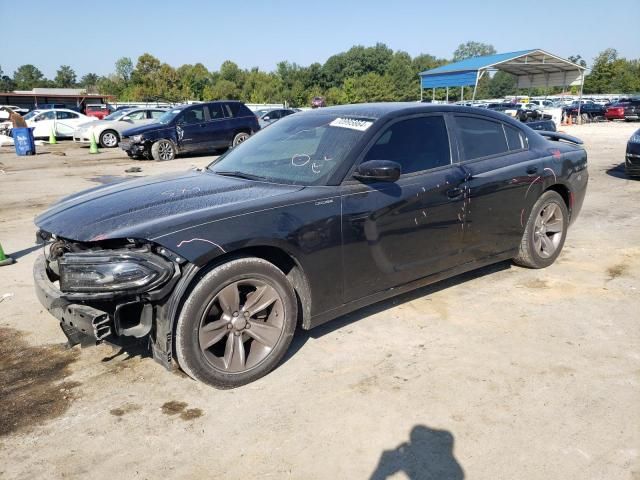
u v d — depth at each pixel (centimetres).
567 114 3328
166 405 298
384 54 11169
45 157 1755
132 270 274
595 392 300
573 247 579
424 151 395
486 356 343
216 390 311
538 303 427
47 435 274
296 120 432
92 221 305
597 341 361
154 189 358
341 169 349
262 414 287
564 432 266
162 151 1605
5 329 401
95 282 276
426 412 285
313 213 327
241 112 1741
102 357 355
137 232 283
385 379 318
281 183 354
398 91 9888
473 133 436
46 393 313
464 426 273
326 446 261
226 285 299
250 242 300
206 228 291
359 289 359
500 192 435
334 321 399
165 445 264
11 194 1009
